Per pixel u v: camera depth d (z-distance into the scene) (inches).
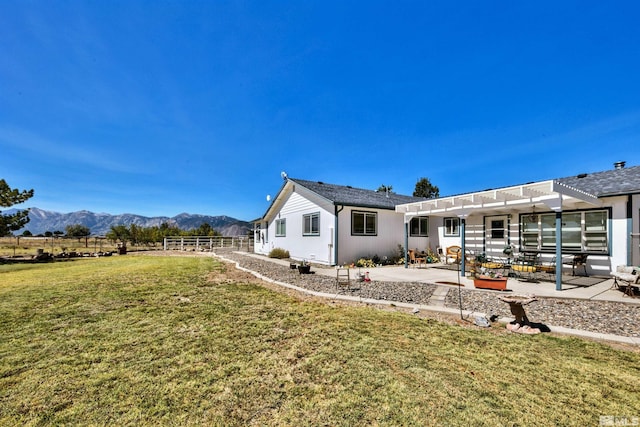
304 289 280.1
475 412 87.7
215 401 94.3
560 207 264.1
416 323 174.6
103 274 376.2
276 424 83.1
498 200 332.2
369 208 501.7
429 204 406.9
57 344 141.7
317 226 509.0
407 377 109.2
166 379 108.0
